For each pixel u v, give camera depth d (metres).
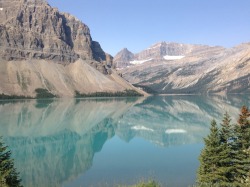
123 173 62.62
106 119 154.38
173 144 94.12
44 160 74.00
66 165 69.88
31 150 85.12
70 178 59.81
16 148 87.00
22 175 61.59
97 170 65.31
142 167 66.94
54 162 72.25
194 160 72.62
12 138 100.88
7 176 37.78
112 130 122.88
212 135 43.12
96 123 140.38
